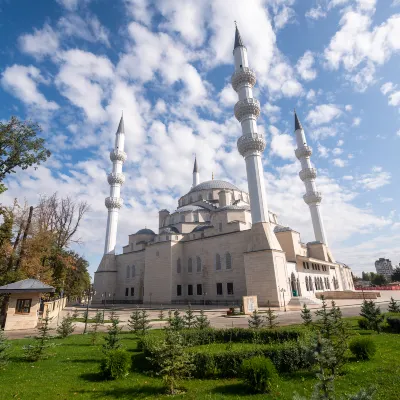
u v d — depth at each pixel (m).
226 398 8.09
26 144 25.48
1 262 29.19
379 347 12.73
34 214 34.19
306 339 10.52
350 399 5.24
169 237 55.06
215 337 13.88
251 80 49.22
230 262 47.31
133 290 62.72
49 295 35.94
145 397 8.54
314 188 68.00
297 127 72.25
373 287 96.38
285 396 8.00
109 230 69.62
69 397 8.59
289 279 42.84
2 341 12.27
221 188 68.38
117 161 69.81
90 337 19.19
